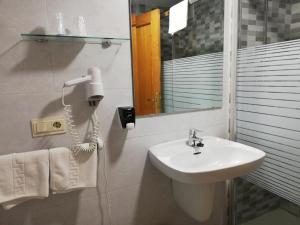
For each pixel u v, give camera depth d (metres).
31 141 1.10
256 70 1.51
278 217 1.57
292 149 1.35
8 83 1.03
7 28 0.99
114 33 1.21
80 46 1.14
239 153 1.33
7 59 1.01
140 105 1.34
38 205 1.17
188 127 1.53
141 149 1.38
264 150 1.54
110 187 1.33
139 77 1.32
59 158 1.08
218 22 1.57
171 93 1.46
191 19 1.47
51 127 1.12
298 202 1.36
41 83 1.08
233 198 1.80
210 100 1.62
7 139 1.06
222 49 1.61
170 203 1.54
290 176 1.39
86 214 1.29
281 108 1.38
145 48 1.32
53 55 1.09
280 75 1.35
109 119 1.26
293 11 1.55
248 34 1.59
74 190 1.19
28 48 1.04
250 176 1.71
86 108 1.19
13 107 1.05
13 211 1.12
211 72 1.59
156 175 1.45
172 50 1.42
